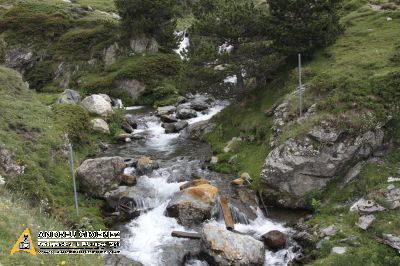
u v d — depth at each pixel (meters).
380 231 16.80
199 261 17.75
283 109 25.77
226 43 31.09
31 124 26.34
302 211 21.62
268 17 29.91
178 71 53.56
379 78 23.27
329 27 31.22
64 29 65.94
